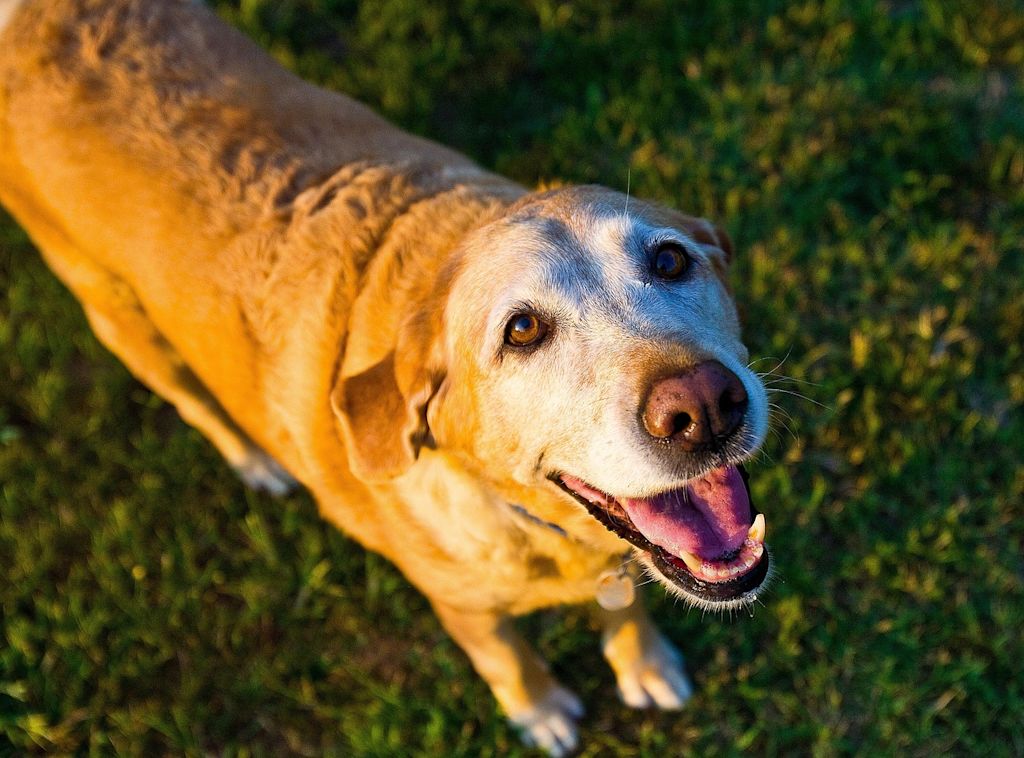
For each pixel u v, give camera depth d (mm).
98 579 841
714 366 522
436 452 609
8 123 736
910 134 927
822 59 987
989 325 854
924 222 898
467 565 634
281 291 657
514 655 724
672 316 549
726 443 530
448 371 586
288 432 670
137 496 873
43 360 941
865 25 996
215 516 868
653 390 521
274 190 678
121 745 787
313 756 782
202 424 853
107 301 788
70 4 739
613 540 625
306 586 823
